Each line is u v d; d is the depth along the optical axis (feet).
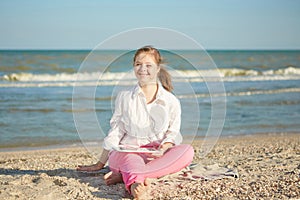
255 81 63.77
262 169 15.33
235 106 41.47
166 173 13.21
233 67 83.87
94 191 12.63
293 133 30.22
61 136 27.43
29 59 74.64
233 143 25.77
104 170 15.05
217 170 14.76
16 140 26.12
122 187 13.06
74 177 14.30
